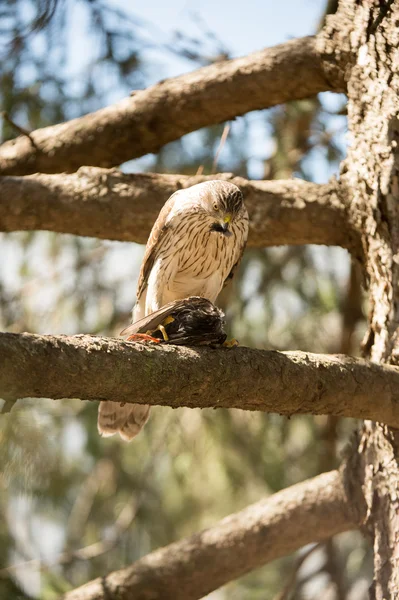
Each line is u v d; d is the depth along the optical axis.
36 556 12.83
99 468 13.64
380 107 8.97
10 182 9.99
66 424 12.88
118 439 13.59
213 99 10.32
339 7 9.70
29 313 13.05
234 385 6.87
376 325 8.66
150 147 10.88
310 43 9.88
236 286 13.03
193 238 9.80
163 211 9.77
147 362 6.34
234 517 9.91
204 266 10.10
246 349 7.09
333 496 9.45
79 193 9.89
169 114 10.55
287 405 7.25
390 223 8.67
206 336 7.35
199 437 13.19
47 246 13.43
